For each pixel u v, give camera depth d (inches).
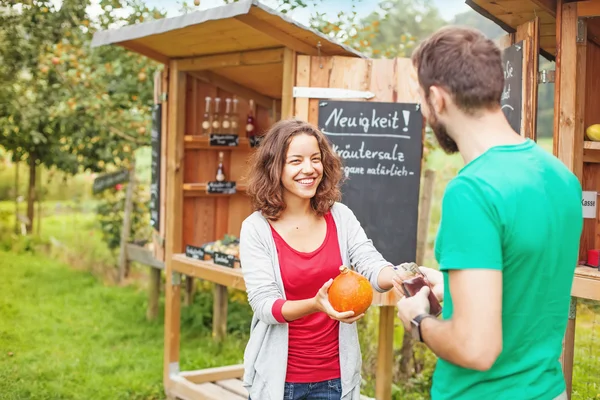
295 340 96.0
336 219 102.3
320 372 96.6
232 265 168.2
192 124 193.9
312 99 151.6
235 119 199.2
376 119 147.6
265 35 145.9
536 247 61.8
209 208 199.6
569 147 124.2
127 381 192.4
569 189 65.9
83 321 251.3
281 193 98.2
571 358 127.1
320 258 97.5
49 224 438.6
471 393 64.6
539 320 64.4
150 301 254.7
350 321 84.7
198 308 252.4
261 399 97.0
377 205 148.6
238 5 133.6
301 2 208.8
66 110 306.5
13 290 294.2
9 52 304.2
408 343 185.2
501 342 59.0
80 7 291.3
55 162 358.9
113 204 324.5
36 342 225.0
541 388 63.6
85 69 283.6
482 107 64.2
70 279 317.7
